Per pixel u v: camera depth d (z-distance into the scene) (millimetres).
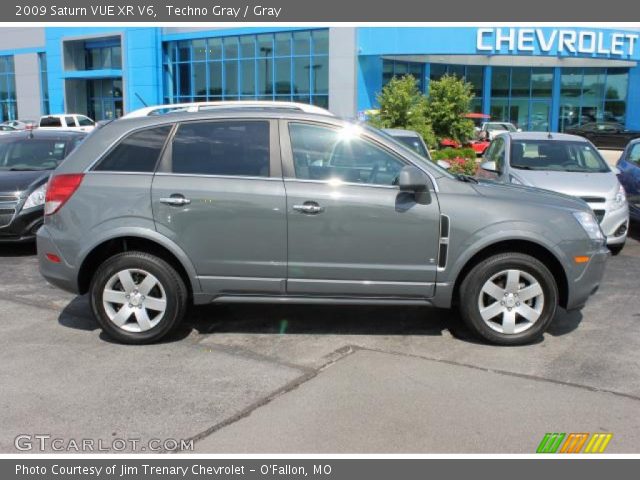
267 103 6777
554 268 5195
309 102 31094
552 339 5297
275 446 3568
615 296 6617
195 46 34031
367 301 5070
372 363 4742
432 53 29562
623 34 32219
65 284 5148
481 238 4914
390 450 3529
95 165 5102
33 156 9742
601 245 5191
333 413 3938
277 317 5859
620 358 4863
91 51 38844
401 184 4707
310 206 4902
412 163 5020
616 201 8516
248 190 4934
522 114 36219
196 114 5129
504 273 5031
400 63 32031
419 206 4918
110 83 38219
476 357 4871
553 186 8531
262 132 5043
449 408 4000
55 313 5992
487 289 5043
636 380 4441
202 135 5082
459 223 4914
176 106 6961
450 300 5035
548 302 5055
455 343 5188
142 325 5105
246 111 5125
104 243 5125
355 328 5559
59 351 4996
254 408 4004
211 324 5664
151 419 3871
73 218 5051
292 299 5090
